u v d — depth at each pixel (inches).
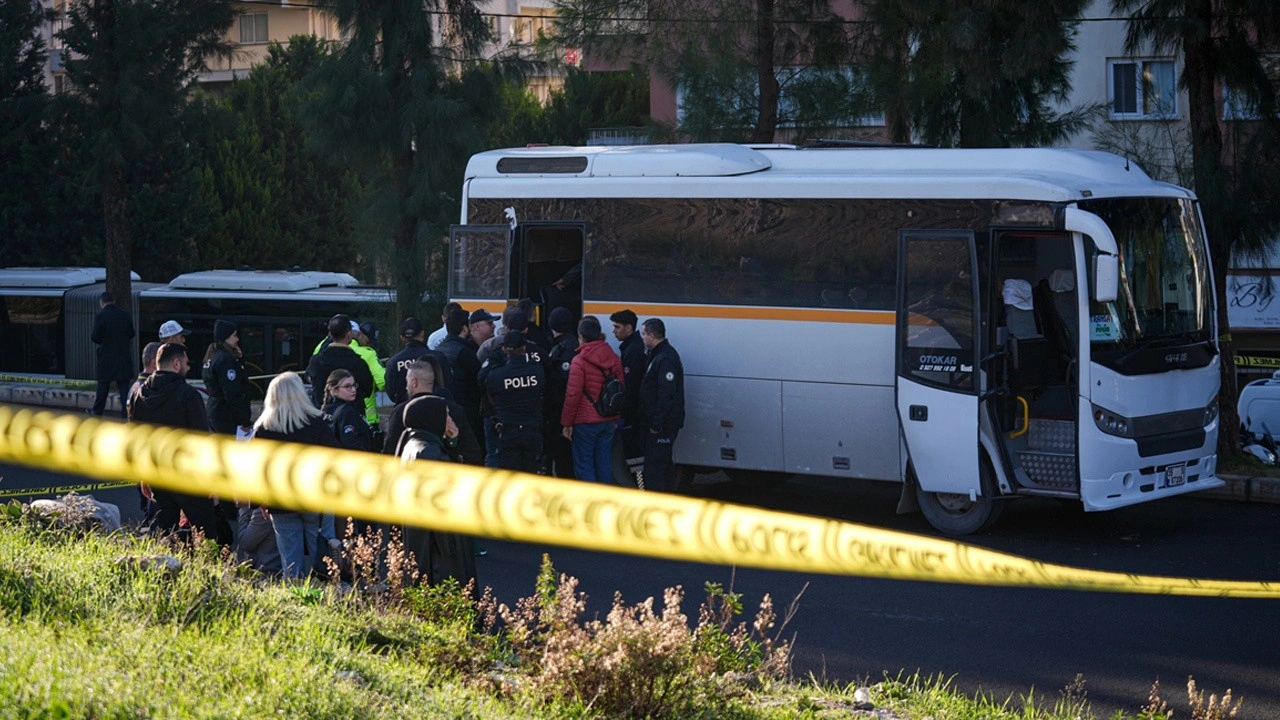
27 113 1763.0
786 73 1224.2
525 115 2150.6
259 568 610.5
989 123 1084.5
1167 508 860.0
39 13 2174.0
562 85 2159.2
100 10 1659.7
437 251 1403.8
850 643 560.4
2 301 1946.4
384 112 1395.2
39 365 1929.1
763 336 837.2
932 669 522.9
